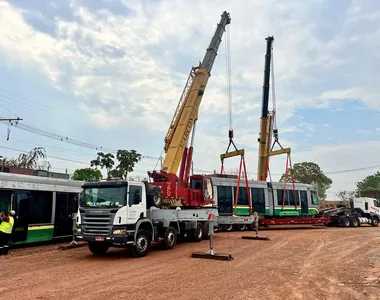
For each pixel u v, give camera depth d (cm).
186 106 2073
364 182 8288
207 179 2066
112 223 1191
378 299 732
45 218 1627
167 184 1717
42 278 909
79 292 765
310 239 1945
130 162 4288
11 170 2592
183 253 1370
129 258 1242
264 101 3347
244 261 1181
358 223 3275
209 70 2234
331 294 769
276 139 3209
